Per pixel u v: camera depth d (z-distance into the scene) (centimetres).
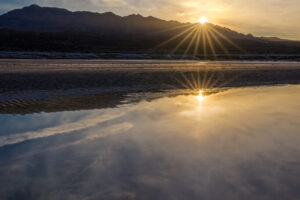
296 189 350
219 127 641
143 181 368
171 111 841
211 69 2641
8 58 3147
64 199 324
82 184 359
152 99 1086
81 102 978
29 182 363
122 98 1089
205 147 501
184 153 470
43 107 881
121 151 479
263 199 326
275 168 412
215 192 341
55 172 393
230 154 468
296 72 2541
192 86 1525
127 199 325
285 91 1382
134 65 2770
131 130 614
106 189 347
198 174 390
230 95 1229
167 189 348
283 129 625
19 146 505
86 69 2144
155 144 517
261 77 2053
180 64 3284
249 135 577
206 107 913
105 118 739
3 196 328
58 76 1661
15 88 1221
